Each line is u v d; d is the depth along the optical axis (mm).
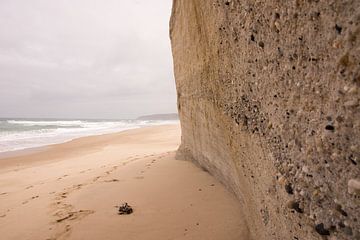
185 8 4473
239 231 2922
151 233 3148
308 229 1447
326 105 1208
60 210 4188
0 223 4031
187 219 3383
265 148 1948
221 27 2590
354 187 1070
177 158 7352
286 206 1653
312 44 1255
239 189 3283
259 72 1890
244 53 2104
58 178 7160
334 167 1197
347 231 1154
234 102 2604
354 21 996
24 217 4137
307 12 1253
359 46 990
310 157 1365
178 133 21188
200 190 4316
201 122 4895
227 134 3158
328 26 1134
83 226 3502
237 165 2943
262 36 1745
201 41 3689
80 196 4777
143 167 6734
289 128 1556
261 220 2262
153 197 4273
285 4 1417
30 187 6465
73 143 16906
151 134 21234
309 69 1306
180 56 5781
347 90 1068
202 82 4125
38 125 40719
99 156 11195
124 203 4152
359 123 1031
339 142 1146
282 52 1531
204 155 5293
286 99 1559
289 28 1420
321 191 1305
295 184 1528
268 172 1937
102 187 5188
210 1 2834
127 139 18156
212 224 3172
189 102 5594
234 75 2461
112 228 3357
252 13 1832
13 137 21750
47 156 12203
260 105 1968
